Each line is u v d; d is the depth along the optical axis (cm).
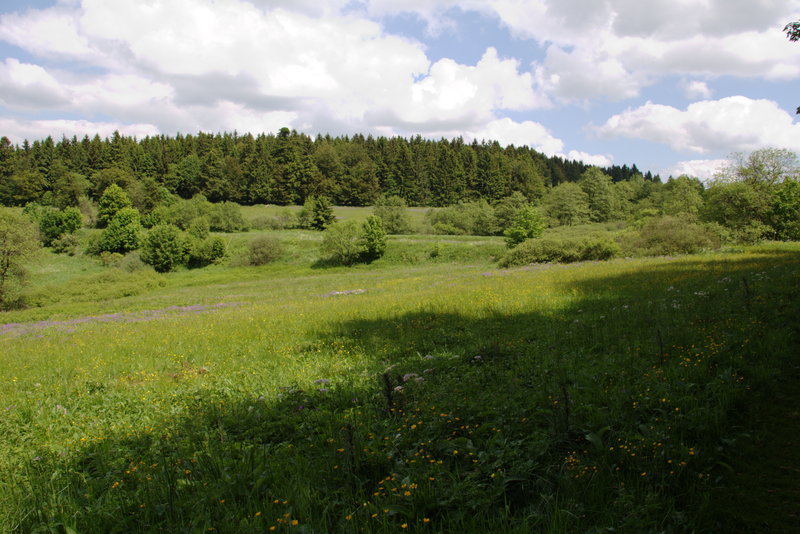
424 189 13412
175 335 1308
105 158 12669
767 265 1581
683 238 3161
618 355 686
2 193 11250
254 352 1016
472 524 322
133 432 571
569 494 354
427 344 958
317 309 1723
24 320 2831
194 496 386
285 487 389
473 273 3438
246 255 6519
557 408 450
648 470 370
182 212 8625
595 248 3412
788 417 459
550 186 14888
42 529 359
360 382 714
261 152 13250
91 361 1017
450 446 431
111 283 4481
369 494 382
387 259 5944
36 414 665
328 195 12688
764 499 344
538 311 1210
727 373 532
